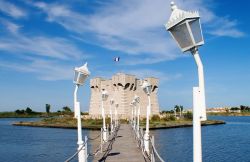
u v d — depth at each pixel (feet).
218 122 398.01
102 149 66.80
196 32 18.34
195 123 18.40
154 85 363.76
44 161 124.16
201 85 18.58
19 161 125.39
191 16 17.98
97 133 216.95
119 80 331.77
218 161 124.26
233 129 302.04
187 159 122.83
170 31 19.43
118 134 111.96
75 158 125.18
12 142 187.52
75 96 40.40
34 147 163.94
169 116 343.87
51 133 240.12
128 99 334.03
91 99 370.12
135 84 344.28
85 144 41.34
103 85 355.56
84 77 39.93
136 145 76.79
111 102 130.93
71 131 250.16
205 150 151.23
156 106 366.63
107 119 294.25
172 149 147.95
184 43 18.95
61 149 153.58
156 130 237.25
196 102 18.49
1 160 127.75
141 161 53.88
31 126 343.46
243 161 123.54
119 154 61.82
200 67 18.76
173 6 19.39
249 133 250.37
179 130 244.83
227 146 165.68
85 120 305.73
